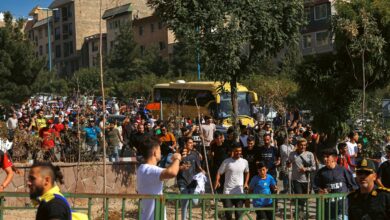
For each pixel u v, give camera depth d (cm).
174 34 1623
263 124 2270
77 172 1497
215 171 1379
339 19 1841
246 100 3256
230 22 1569
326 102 1962
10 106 3828
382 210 655
